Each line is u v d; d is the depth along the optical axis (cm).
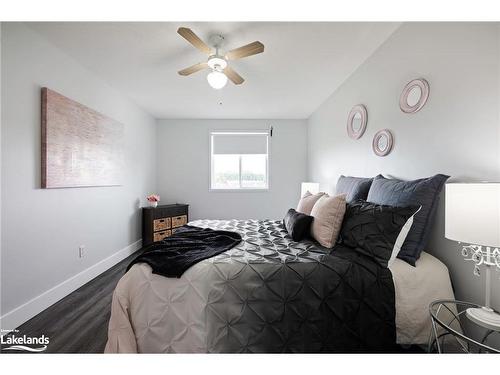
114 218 335
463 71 144
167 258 153
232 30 204
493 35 128
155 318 137
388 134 213
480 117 135
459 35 147
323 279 138
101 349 160
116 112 339
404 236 149
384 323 136
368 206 167
